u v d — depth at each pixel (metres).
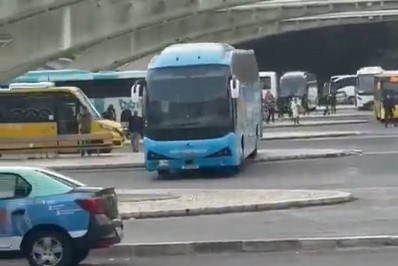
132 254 30.03
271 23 158.38
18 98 82.38
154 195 45.12
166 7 113.44
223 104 57.38
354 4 147.25
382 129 107.25
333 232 32.12
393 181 51.84
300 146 82.88
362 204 40.62
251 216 37.81
